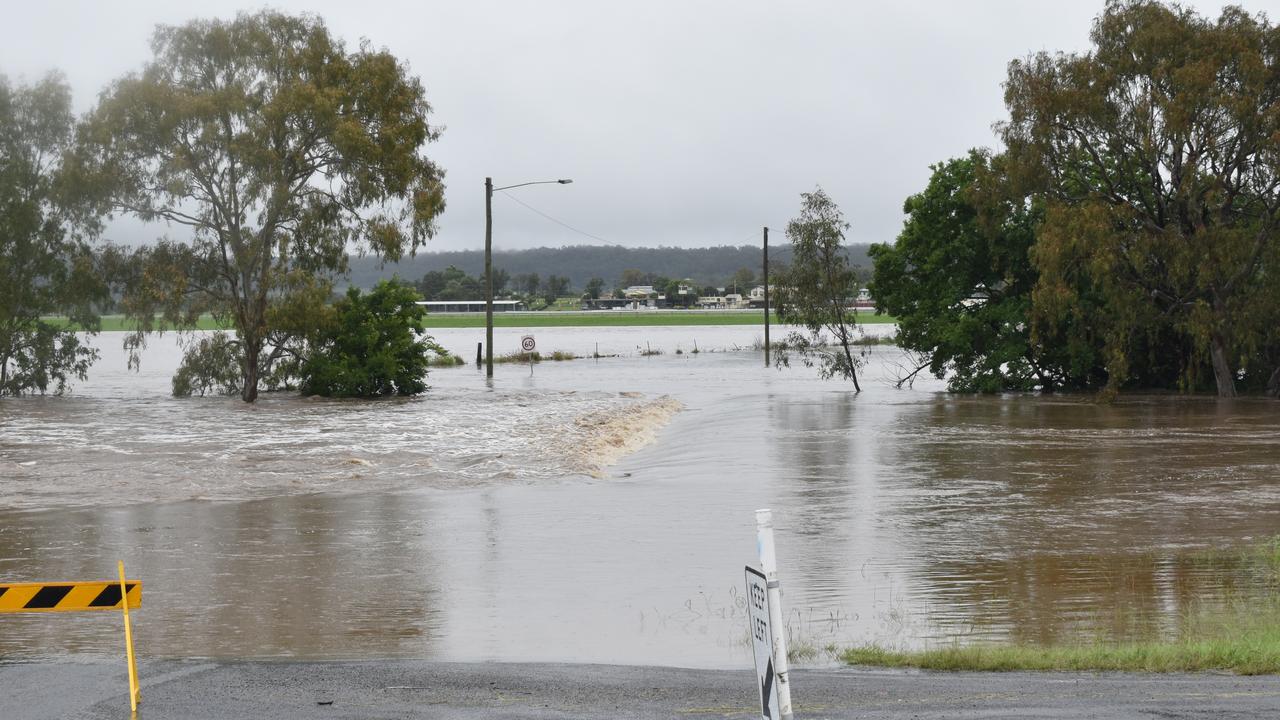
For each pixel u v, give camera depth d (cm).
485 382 6038
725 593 1279
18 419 3969
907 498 1991
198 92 4834
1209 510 1827
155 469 2523
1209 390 4862
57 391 5425
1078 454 2603
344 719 796
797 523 1752
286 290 4922
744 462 2550
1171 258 4300
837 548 1541
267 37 4922
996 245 5047
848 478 2261
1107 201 4572
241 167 4850
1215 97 4184
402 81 5159
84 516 1894
